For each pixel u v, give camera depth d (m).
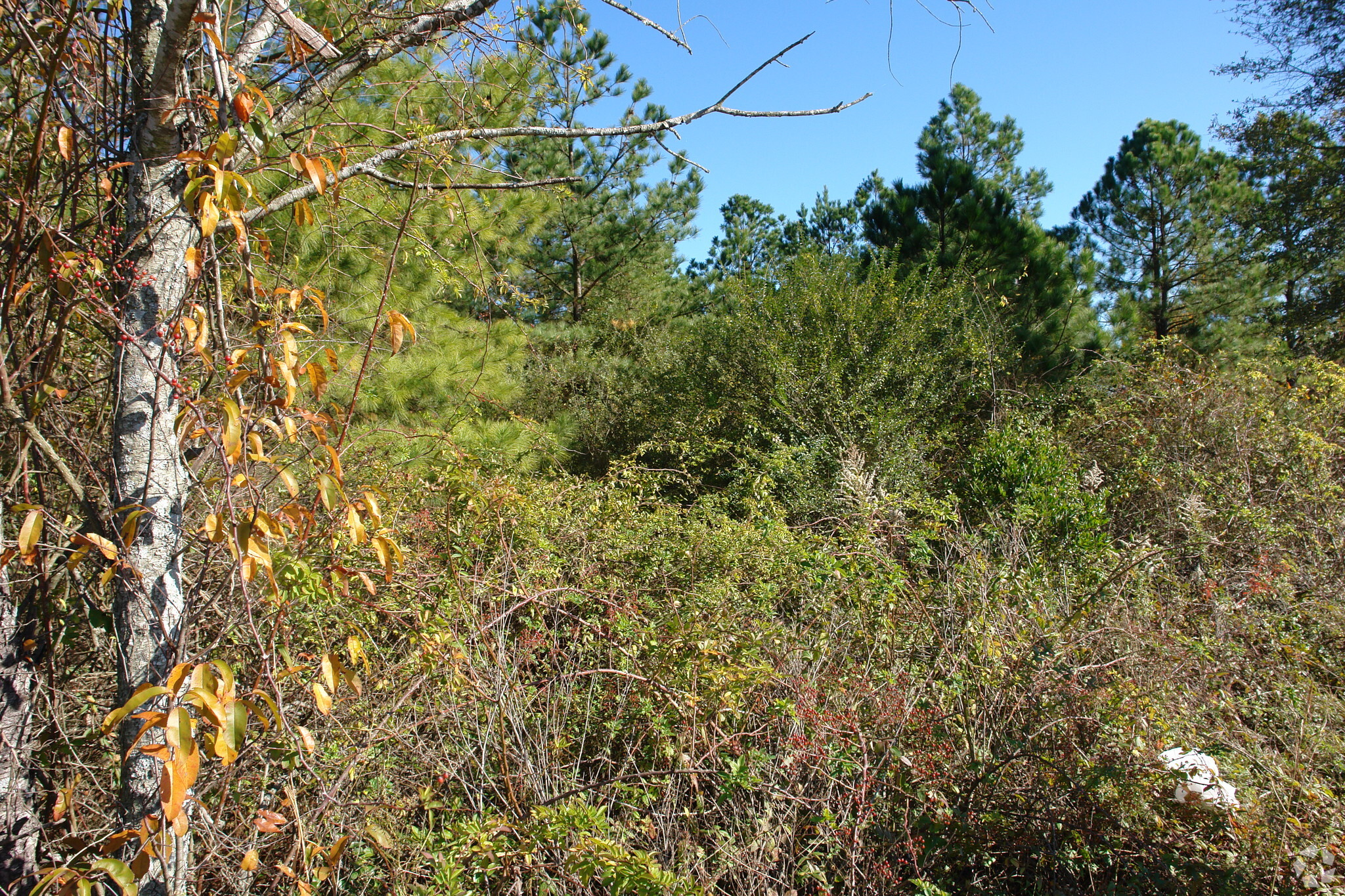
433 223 5.15
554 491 5.46
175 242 1.93
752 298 9.43
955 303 9.06
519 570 3.81
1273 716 3.58
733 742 3.11
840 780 2.89
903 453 7.50
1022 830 2.91
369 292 5.02
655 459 9.57
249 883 2.21
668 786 2.82
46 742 2.15
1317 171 15.03
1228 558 5.57
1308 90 14.95
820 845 2.91
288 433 1.84
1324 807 2.89
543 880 2.45
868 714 3.26
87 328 2.24
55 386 2.14
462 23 2.42
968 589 4.08
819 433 7.57
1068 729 3.05
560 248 13.60
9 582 2.12
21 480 2.16
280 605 2.10
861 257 11.49
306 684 2.42
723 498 6.55
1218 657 3.88
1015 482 6.77
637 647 3.48
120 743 1.91
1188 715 3.32
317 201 3.95
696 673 3.29
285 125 2.25
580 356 11.68
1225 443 7.13
